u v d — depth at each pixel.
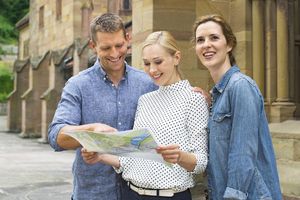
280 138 7.86
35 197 9.45
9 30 72.75
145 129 2.69
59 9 30.22
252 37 9.75
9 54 66.69
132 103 3.43
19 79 31.69
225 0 9.78
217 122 3.04
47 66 28.41
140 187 3.19
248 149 2.88
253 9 9.71
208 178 3.14
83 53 22.77
